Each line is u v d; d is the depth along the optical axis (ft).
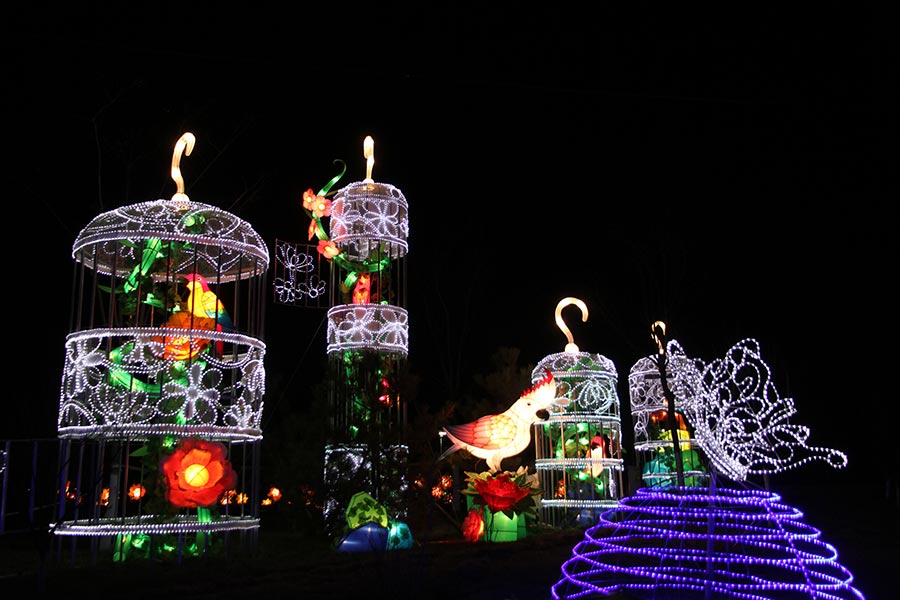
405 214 38.42
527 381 39.50
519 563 26.37
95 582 22.45
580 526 38.83
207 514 28.58
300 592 21.15
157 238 27.99
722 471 19.67
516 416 35.91
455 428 35.45
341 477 32.58
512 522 32.94
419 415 33.45
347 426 32.91
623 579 23.91
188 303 30.63
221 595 20.94
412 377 33.58
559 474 43.96
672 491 23.29
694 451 46.85
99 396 27.22
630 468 51.67
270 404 55.62
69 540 33.88
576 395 41.98
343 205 37.52
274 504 43.47
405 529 29.89
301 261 44.19
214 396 28.32
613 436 42.75
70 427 26.94
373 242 37.37
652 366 49.24
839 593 21.76
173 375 28.40
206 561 26.30
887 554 28.68
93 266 31.76
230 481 27.53
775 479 60.59
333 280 37.96
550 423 42.22
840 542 32.04
